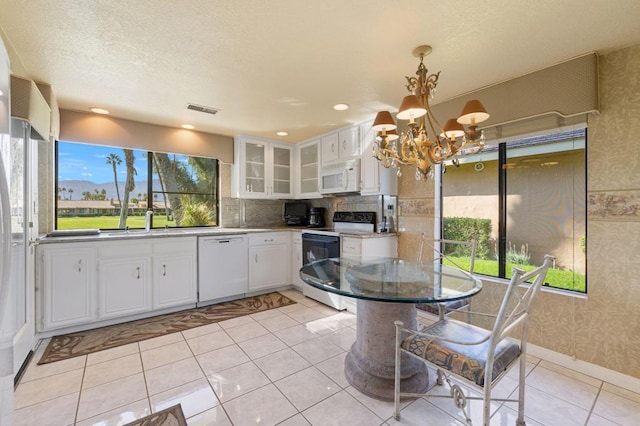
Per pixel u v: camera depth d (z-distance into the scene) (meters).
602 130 1.97
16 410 1.66
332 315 3.16
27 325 2.13
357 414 1.65
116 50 1.90
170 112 3.07
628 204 1.89
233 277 3.63
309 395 1.82
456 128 1.72
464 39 1.79
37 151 2.46
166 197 3.80
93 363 2.17
